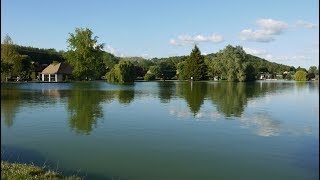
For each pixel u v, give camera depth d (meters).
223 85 78.88
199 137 18.95
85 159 14.74
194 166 13.95
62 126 21.94
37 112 28.14
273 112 29.17
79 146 16.86
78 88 62.94
